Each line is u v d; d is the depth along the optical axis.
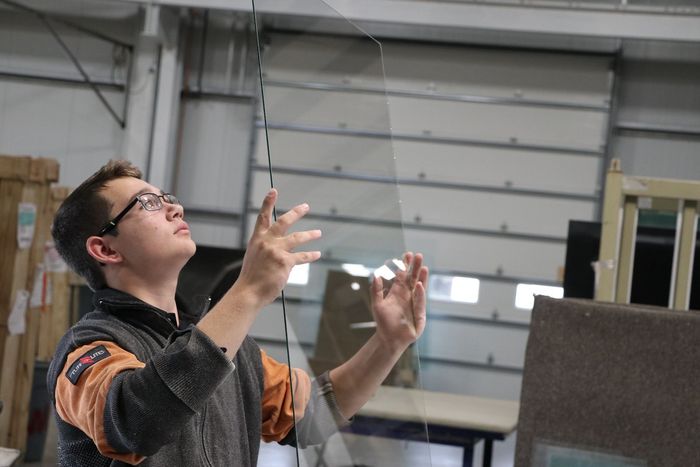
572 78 7.64
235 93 8.23
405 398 1.64
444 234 7.72
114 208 1.39
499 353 7.57
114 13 8.20
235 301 1.17
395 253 1.64
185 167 8.32
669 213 1.99
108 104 8.20
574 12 6.98
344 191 1.50
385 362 1.49
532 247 7.61
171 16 8.03
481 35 7.65
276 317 1.99
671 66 7.59
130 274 1.40
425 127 7.82
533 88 7.70
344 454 1.39
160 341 1.34
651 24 6.90
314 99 1.46
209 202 8.28
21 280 4.61
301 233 1.23
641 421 1.22
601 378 1.24
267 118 1.26
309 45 1.47
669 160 7.62
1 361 4.48
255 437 1.43
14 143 8.31
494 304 7.61
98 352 1.23
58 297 5.30
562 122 7.64
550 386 1.25
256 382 1.46
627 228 2.00
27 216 4.61
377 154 1.66
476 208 7.70
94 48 8.23
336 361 1.42
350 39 1.64
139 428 1.10
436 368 7.61
